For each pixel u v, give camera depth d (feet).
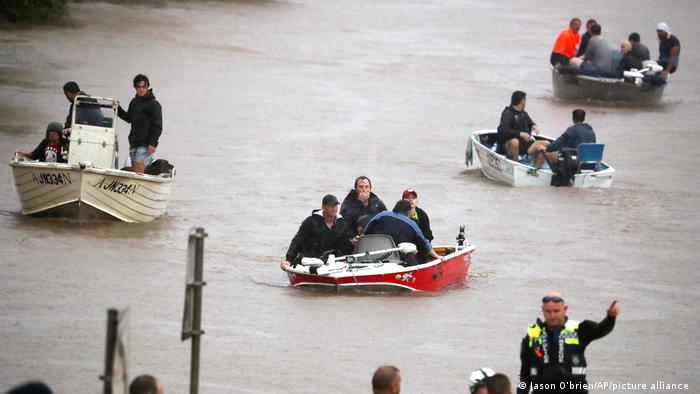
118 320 92.38
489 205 292.61
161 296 205.98
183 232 251.80
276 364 172.55
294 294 210.79
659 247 260.42
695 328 202.80
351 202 226.38
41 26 554.05
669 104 472.44
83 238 240.73
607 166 322.34
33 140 331.57
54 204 250.78
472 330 193.57
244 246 244.01
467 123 408.26
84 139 254.88
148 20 600.80
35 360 169.37
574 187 314.76
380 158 343.05
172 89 433.07
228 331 186.91
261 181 304.50
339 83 473.26
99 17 595.06
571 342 125.59
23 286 205.98
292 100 428.97
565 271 237.04
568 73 460.14
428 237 225.56
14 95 397.80
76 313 193.36
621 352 187.62
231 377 165.48
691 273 240.12
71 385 159.53
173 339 182.91
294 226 263.08
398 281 210.38
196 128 368.48
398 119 406.82
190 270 115.75
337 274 207.51
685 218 288.51
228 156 332.39
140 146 257.75
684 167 352.28
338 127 385.70
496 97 465.06
